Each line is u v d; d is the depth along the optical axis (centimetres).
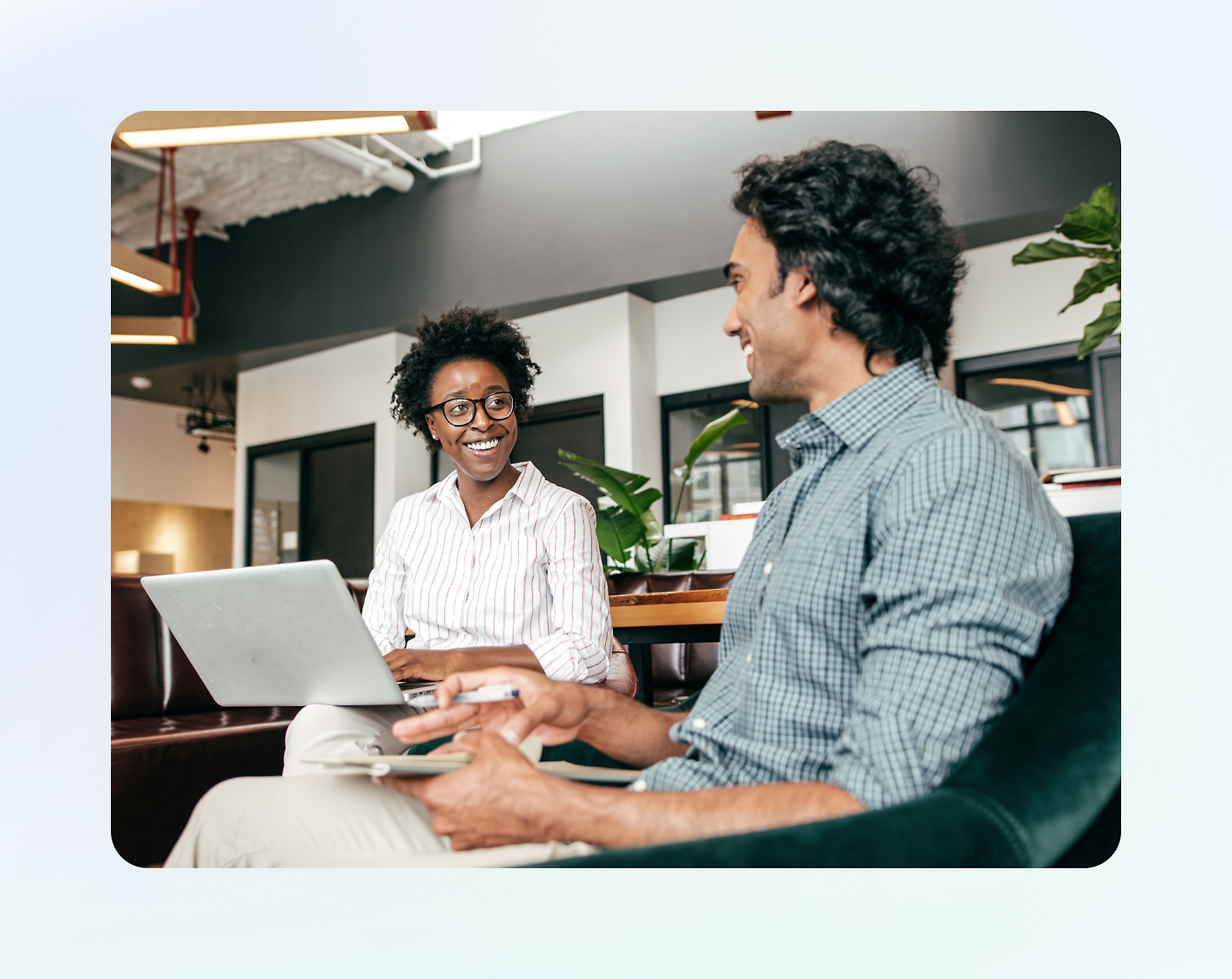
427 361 169
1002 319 527
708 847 61
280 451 745
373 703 117
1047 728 67
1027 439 531
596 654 144
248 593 110
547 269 601
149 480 905
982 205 479
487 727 95
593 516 161
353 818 87
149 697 222
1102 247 281
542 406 637
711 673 247
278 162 612
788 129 532
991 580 71
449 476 166
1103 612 74
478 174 627
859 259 87
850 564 80
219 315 726
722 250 550
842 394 91
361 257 666
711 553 343
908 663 71
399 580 163
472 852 77
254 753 201
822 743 81
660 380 623
